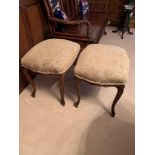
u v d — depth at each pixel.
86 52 1.54
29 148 1.33
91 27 2.13
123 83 1.34
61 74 1.48
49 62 1.45
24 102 1.73
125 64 1.41
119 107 1.68
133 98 1.80
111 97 1.81
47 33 2.17
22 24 1.68
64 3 2.29
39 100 1.76
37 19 1.92
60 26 2.07
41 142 1.38
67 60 1.49
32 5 1.79
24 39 1.74
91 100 1.76
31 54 1.53
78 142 1.38
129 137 1.41
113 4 3.47
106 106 1.70
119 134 1.44
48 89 1.91
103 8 3.02
